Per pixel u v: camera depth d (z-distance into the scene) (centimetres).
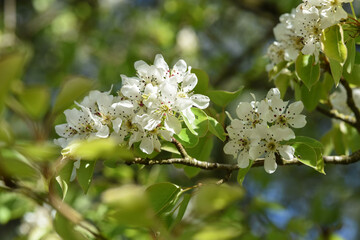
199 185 75
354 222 160
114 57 172
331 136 90
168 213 73
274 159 76
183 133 76
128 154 64
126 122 75
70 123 75
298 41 82
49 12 189
